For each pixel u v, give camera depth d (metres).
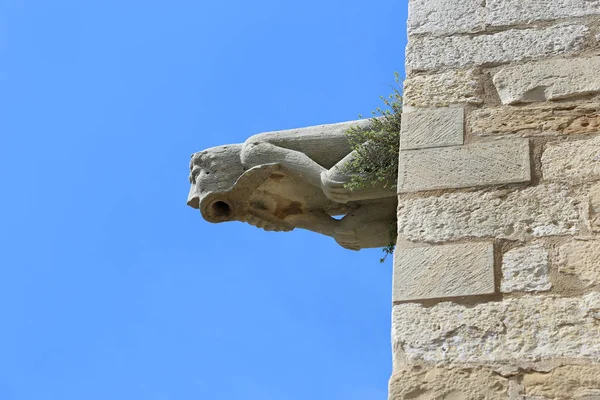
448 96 9.21
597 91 8.94
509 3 9.60
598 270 8.02
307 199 10.82
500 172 8.66
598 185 8.44
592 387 7.54
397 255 8.41
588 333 7.76
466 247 8.34
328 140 10.55
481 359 7.81
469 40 9.48
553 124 8.84
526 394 7.61
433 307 8.12
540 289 8.03
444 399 7.71
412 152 8.94
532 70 9.17
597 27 9.29
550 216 8.37
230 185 10.85
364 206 10.65
